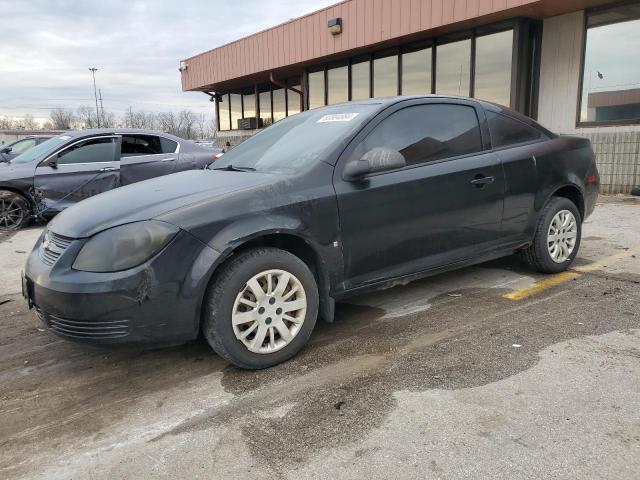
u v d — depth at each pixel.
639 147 8.91
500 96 10.23
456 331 3.49
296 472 2.15
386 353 3.21
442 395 2.68
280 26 14.52
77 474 2.21
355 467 2.16
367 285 3.45
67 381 3.06
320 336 3.52
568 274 4.61
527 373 2.86
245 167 3.74
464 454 2.21
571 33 9.48
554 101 9.95
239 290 2.90
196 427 2.52
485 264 5.06
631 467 2.08
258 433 2.44
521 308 3.85
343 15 12.29
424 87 11.73
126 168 8.19
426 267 3.71
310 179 3.20
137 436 2.46
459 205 3.78
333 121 3.72
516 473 2.07
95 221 2.90
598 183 4.89
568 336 3.32
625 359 2.98
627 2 8.65
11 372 3.21
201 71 18.95
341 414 2.56
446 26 10.26
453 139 3.87
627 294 4.04
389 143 3.56
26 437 2.50
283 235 3.10
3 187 7.75
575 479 2.03
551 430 2.34
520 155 4.18
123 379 3.06
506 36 9.94
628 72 8.88
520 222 4.23
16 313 4.30
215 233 2.83
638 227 6.48
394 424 2.44
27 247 6.82
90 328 2.71
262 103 18.48
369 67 13.05
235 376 3.02
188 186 3.31
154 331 2.76
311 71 15.05
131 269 2.69
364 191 3.33
